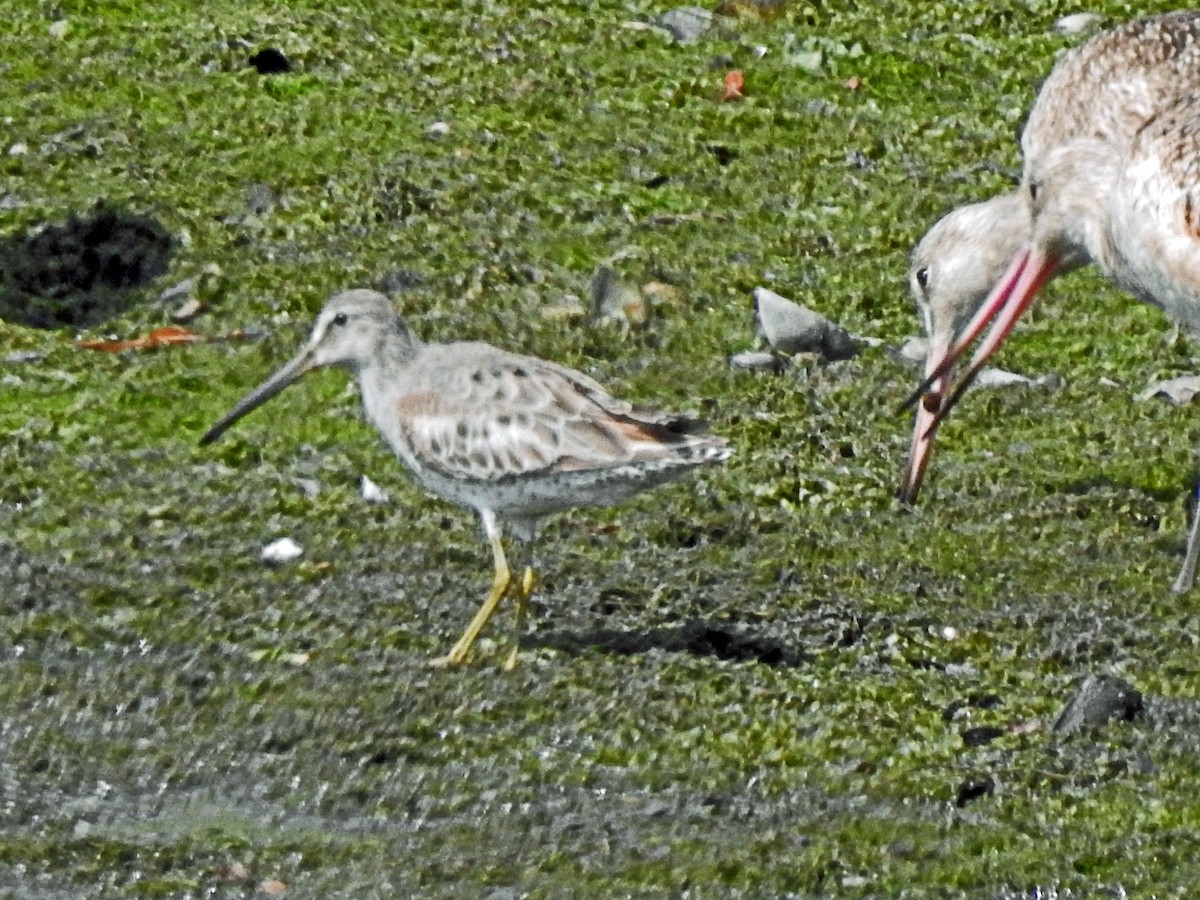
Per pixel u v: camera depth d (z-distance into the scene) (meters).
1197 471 15.82
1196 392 16.70
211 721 12.34
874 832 11.70
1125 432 16.27
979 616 13.89
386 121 19.16
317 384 15.84
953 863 11.49
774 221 18.66
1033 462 15.87
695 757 12.23
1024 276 16.33
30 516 14.20
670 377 16.45
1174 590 14.29
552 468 12.84
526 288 17.23
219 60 19.73
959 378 16.73
